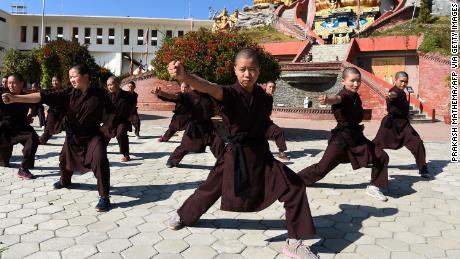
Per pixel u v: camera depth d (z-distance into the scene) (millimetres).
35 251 3701
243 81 3645
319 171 5496
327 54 28938
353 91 5230
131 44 50688
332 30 35031
